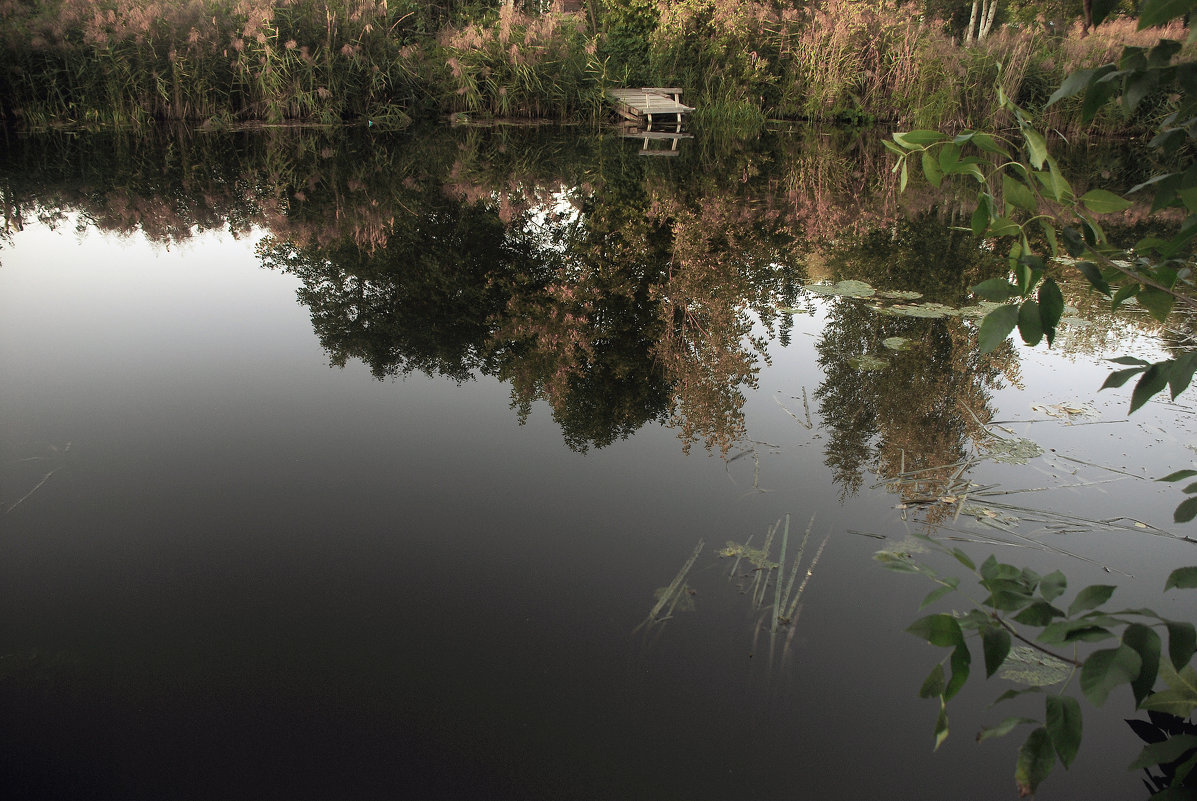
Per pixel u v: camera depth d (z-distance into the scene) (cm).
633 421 304
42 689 168
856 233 654
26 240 566
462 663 177
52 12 1053
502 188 823
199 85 1117
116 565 209
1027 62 1230
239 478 255
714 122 1345
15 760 150
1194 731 160
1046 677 174
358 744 155
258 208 700
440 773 149
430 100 1296
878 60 1377
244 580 204
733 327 416
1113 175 914
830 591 202
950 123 1277
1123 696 171
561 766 151
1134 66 93
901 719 164
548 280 503
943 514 240
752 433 295
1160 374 105
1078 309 449
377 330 404
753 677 174
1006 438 293
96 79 1062
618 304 456
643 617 192
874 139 1245
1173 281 112
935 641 98
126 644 181
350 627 188
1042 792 147
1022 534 228
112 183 780
